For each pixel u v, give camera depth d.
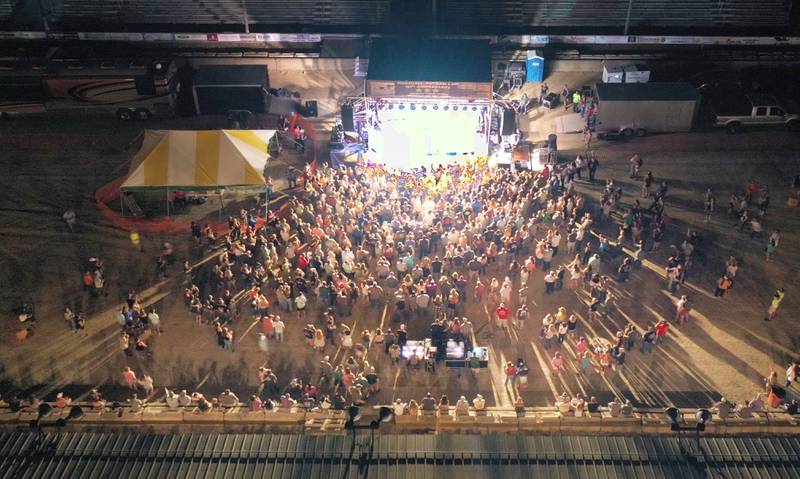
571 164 45.62
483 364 34.69
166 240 42.12
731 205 42.78
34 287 39.38
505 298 36.88
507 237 39.00
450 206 41.78
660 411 32.50
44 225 43.28
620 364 34.50
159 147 42.78
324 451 29.89
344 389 34.00
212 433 31.67
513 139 48.56
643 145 48.91
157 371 35.00
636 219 41.00
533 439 30.25
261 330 36.81
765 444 30.03
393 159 47.69
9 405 32.88
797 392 33.62
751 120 49.44
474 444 30.06
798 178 44.75
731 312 37.59
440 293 37.28
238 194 45.19
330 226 40.28
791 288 38.84
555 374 34.72
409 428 32.06
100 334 36.75
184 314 37.72
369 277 38.25
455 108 48.97
